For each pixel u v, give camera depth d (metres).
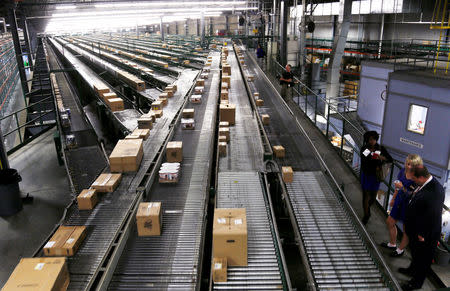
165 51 30.02
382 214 5.98
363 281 3.93
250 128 8.63
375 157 5.29
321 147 8.94
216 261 3.88
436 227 3.94
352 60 24.58
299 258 5.49
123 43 43.38
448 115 8.98
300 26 21.08
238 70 17.56
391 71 11.62
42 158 10.50
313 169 6.58
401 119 10.38
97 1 19.25
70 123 11.73
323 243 4.54
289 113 10.42
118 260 4.23
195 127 8.70
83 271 4.00
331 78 17.34
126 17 29.72
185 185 5.90
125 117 10.73
